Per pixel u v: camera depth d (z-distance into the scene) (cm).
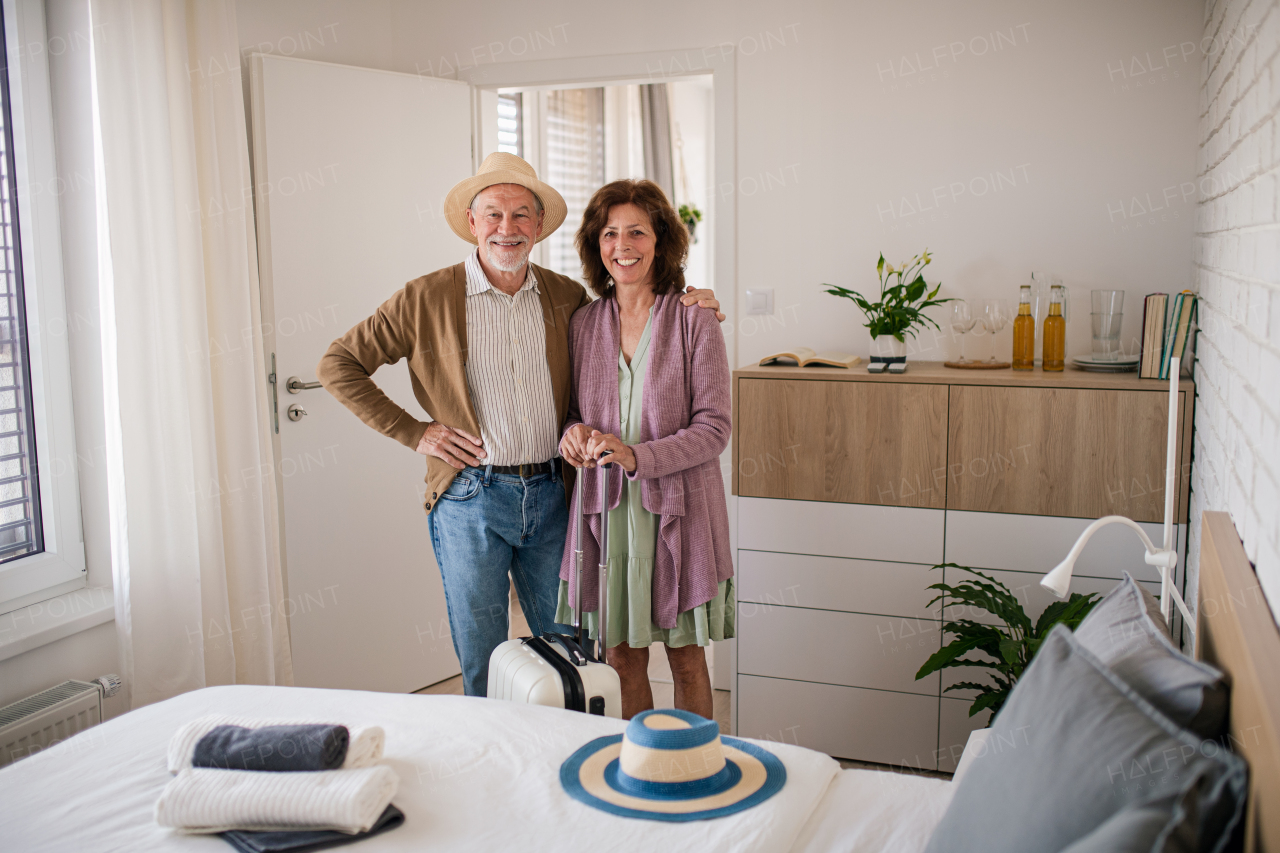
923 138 283
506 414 227
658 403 219
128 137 222
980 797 107
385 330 228
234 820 131
